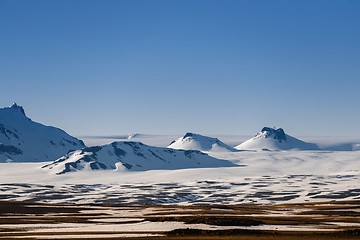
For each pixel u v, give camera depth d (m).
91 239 118.12
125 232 134.75
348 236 120.94
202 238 118.81
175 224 146.38
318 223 156.50
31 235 129.25
